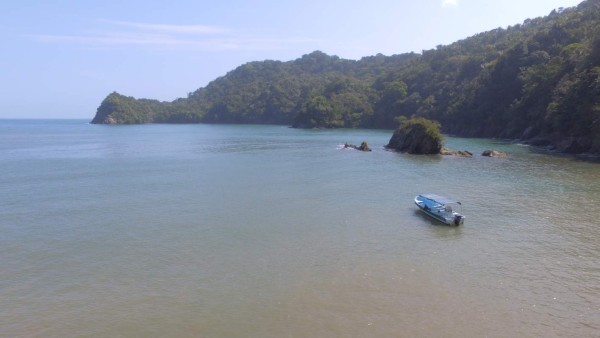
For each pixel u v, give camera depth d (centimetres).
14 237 4000
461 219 4288
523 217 4594
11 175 7444
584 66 11056
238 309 2636
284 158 9694
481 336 2348
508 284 2967
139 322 2506
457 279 3048
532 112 13188
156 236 4019
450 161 9025
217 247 3712
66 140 15912
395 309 2625
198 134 19450
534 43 16625
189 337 2356
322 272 3169
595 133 9581
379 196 5641
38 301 2766
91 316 2578
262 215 4728
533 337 2342
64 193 5916
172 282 3019
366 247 3703
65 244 3809
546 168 7931
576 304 2692
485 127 16325
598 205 5069
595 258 3431
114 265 3331
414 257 3469
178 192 5962
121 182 6762
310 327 2430
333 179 6906
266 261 3388
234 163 8906
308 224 4384
